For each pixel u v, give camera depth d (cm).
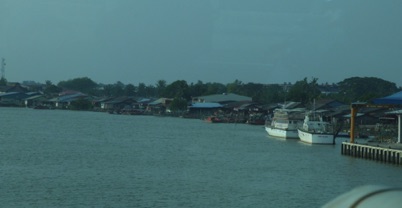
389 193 778
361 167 7412
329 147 11138
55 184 5500
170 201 4762
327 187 5703
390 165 7612
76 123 18662
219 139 13175
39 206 4497
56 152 8938
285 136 13462
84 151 9244
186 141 12269
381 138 11212
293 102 19638
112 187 5375
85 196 4912
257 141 12669
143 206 4556
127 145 10806
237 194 5144
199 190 5306
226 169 7125
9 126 15850
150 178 6059
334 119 14938
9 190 5134
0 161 7488
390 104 8538
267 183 5875
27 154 8494
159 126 18650
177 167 7225
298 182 6019
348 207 768
